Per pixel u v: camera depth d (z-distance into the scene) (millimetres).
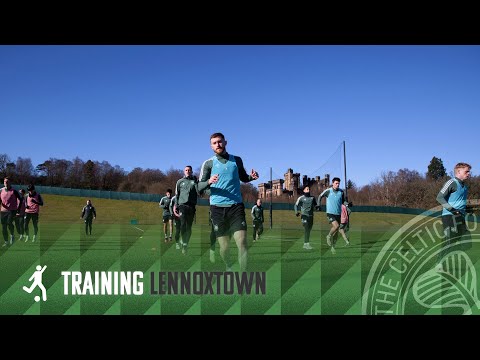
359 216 49094
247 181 6406
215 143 6281
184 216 10492
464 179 6918
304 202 12531
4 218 13211
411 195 66375
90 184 90000
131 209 60719
